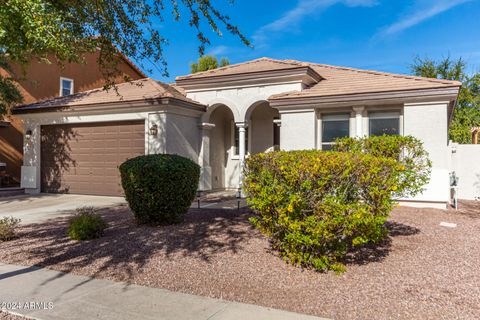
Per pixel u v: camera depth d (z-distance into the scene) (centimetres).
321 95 1182
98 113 1423
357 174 515
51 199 1371
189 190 854
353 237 586
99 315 403
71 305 431
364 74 1375
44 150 1569
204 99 1473
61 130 1531
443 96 1050
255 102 1378
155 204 813
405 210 1026
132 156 1381
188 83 1472
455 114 2511
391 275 522
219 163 1625
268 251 633
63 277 530
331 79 1388
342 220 502
